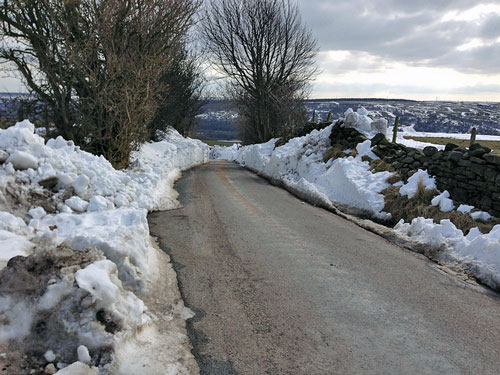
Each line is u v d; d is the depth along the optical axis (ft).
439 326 13.21
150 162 48.78
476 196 24.49
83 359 9.25
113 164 36.68
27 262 10.28
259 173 62.75
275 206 33.47
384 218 28.45
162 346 11.13
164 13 39.42
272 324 12.89
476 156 24.86
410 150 34.42
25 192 19.66
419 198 27.76
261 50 88.69
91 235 14.01
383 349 11.63
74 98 35.32
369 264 19.13
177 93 77.92
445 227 21.75
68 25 32.35
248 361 10.80
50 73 32.32
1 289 9.70
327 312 13.85
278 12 86.38
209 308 13.91
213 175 59.00
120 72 34.58
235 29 88.58
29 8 31.32
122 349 10.03
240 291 15.40
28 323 9.45
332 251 20.98
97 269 10.97
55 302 9.70
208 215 28.73
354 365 10.77
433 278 17.66
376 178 33.78
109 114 35.04
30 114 34.35
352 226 27.02
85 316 9.80
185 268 17.69
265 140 96.22
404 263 19.52
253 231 24.54
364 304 14.64
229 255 19.72
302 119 82.99
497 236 19.11
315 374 10.32
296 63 90.58
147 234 17.19
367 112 48.34
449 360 11.19
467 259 19.02
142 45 37.73
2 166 19.86
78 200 21.29
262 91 92.68
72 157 24.52
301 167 48.62
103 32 33.55
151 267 15.97
